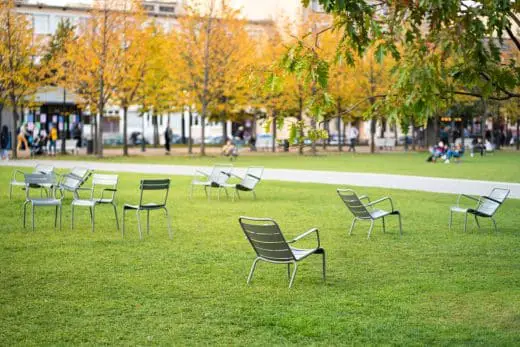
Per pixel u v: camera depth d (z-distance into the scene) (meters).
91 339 7.79
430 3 7.20
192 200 21.64
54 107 58.88
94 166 36.25
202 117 47.41
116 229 15.79
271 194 23.27
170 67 46.16
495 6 7.33
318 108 8.00
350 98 50.19
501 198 15.66
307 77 7.91
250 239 10.29
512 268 11.63
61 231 15.47
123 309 9.04
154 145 63.06
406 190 24.33
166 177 29.72
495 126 69.38
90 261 12.16
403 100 7.82
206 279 10.80
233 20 46.72
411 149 62.16
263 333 8.02
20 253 12.87
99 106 44.41
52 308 9.08
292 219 17.44
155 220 17.27
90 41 43.84
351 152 56.16
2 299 9.53
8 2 42.44
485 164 39.06
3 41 42.03
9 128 59.47
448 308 9.10
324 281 10.59
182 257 12.55
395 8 7.74
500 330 8.12
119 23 44.25
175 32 46.69
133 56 44.66
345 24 7.80
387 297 9.66
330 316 8.70
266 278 10.87
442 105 7.88
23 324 8.35
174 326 8.29
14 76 41.94
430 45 7.75
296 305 9.25
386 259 12.43
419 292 9.97
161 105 48.88
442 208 19.47
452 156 44.38
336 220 17.25
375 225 16.42
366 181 27.88
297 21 52.22
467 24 7.37
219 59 46.72
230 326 8.28
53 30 68.50
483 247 13.59
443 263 12.06
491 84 7.59
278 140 8.67
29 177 16.70
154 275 11.05
